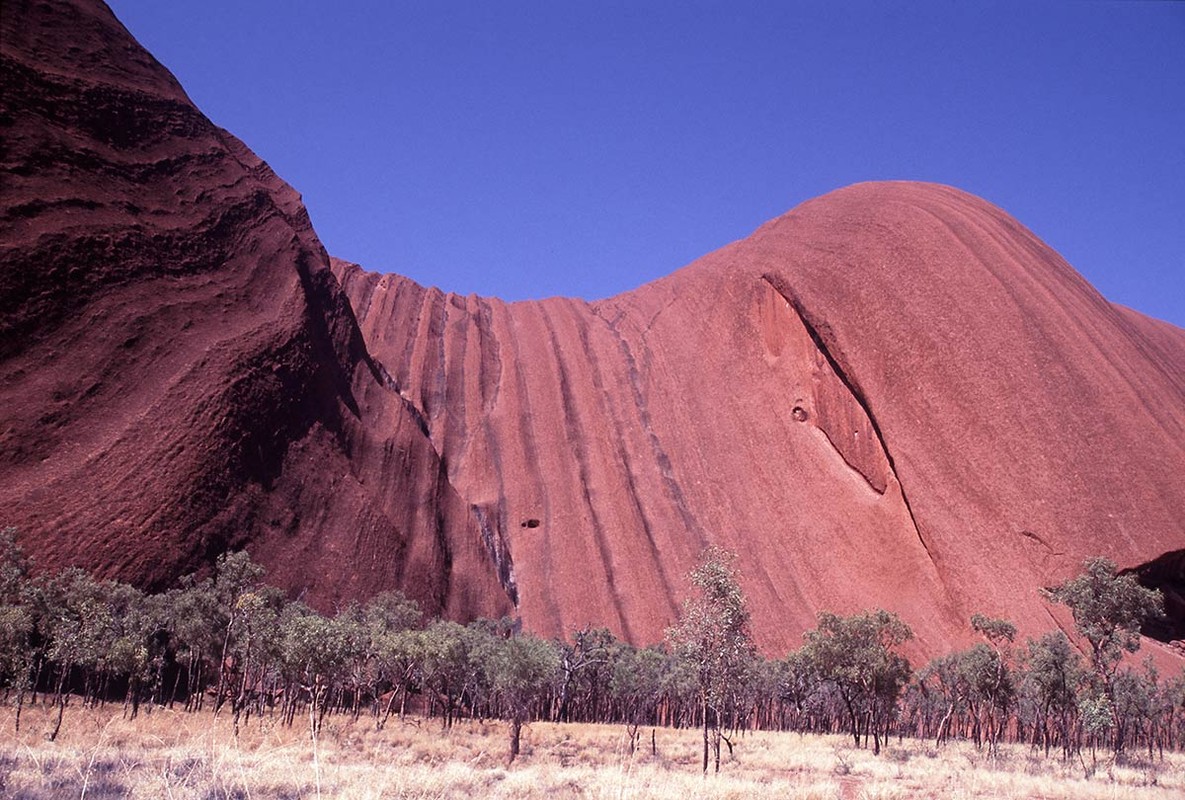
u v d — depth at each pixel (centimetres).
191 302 7512
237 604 3562
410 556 8106
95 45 8338
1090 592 3141
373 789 1051
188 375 6869
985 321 9519
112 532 5531
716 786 1702
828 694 5606
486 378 11644
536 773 1866
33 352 6131
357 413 8994
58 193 6925
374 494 8356
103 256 6950
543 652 3183
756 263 12050
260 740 2464
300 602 6200
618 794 1434
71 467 5731
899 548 8862
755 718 6662
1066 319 9331
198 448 6481
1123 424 8431
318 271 9544
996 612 7775
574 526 9650
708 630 2444
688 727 6078
